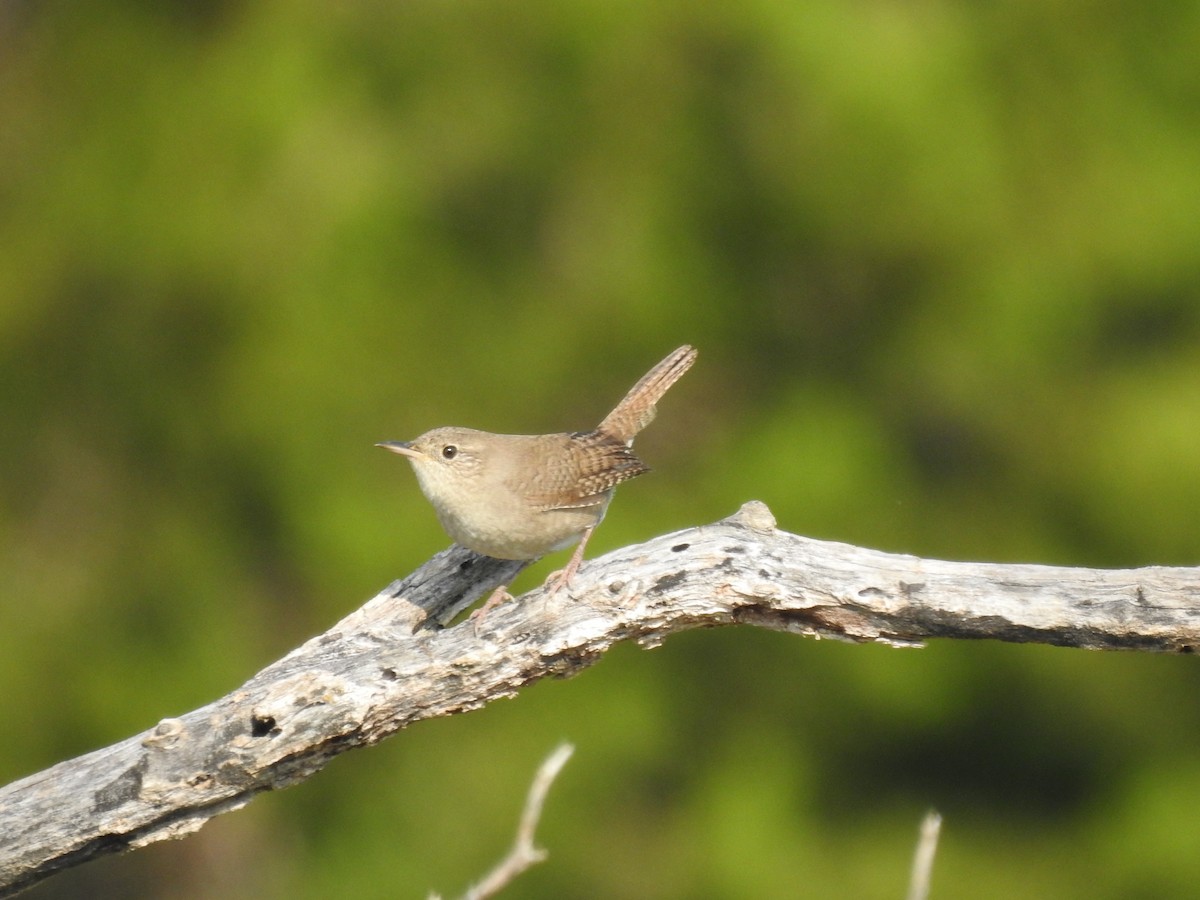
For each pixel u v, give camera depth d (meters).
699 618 6.50
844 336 16.28
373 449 15.41
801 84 15.17
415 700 6.49
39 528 16.45
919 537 15.49
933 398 16.08
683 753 15.88
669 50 15.59
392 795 15.53
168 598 16.19
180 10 16.25
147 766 6.26
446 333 15.59
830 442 15.70
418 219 15.53
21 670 16.06
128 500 16.42
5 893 6.45
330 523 15.14
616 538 14.92
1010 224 15.52
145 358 15.87
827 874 15.39
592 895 15.27
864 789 16.19
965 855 15.68
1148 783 15.62
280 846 16.39
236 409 15.48
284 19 15.82
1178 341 15.77
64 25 16.52
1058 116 15.67
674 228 15.81
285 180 15.39
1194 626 6.06
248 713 6.25
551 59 15.75
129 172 15.67
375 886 15.23
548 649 6.47
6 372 16.14
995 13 15.74
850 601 6.35
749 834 15.35
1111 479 15.16
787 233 15.68
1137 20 15.64
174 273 15.42
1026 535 15.45
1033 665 15.38
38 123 16.36
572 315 15.71
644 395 9.15
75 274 15.88
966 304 15.63
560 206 16.02
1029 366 15.66
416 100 15.84
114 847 6.40
